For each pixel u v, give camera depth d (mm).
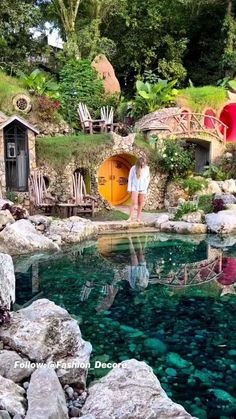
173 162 15227
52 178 14164
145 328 5613
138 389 3594
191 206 13078
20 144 13461
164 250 10180
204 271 8461
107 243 10805
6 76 17531
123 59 27031
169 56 26297
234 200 13852
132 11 25875
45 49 24141
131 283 7648
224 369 4547
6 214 10438
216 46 27031
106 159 14898
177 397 4016
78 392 3934
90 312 6172
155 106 17953
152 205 15320
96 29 22500
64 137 14875
